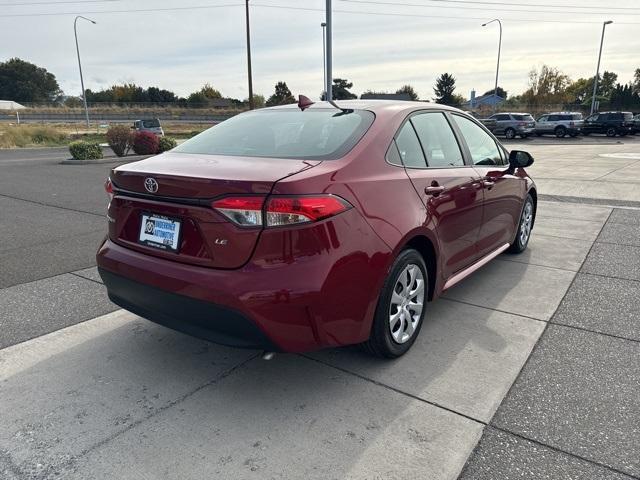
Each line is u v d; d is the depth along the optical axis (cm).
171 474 220
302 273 243
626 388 283
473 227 389
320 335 257
